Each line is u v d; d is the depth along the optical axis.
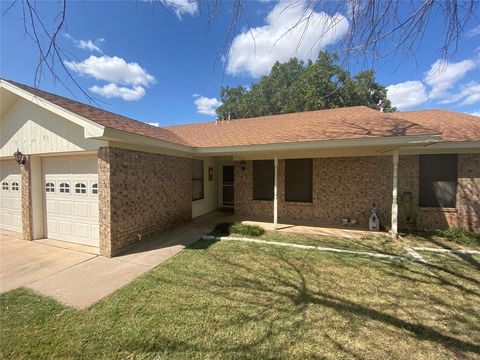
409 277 4.48
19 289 4.02
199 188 10.95
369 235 7.39
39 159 7.09
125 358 2.54
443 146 7.28
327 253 5.82
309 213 9.52
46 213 7.14
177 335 2.87
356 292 3.93
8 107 7.12
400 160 8.26
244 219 9.91
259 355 2.57
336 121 8.45
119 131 5.37
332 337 2.84
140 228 6.65
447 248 6.13
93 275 4.59
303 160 9.62
